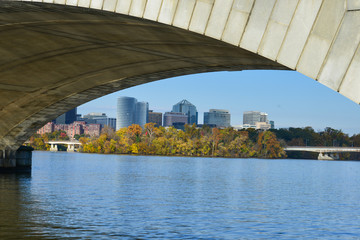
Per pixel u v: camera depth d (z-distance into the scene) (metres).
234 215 29.06
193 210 30.59
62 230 22.45
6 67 34.03
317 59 11.52
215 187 50.66
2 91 39.69
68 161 120.31
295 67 11.87
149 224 24.77
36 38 28.36
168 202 34.62
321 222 27.52
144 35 25.98
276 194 44.75
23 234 21.36
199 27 13.47
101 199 35.09
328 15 11.43
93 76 36.72
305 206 35.38
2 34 27.59
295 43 11.87
